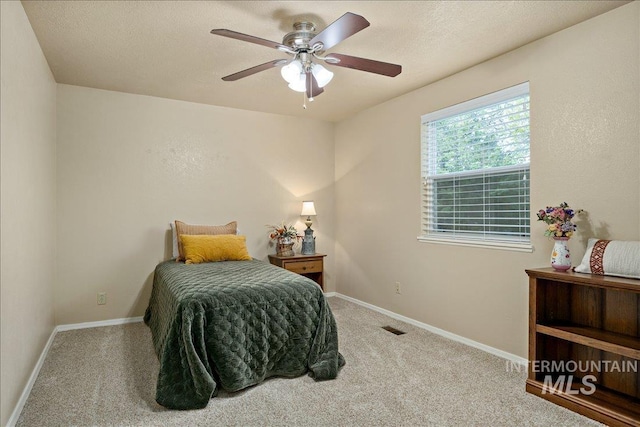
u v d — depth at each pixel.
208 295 2.32
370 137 4.33
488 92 2.96
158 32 2.47
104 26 2.39
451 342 3.18
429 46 2.70
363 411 2.08
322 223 4.95
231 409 2.11
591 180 2.33
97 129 3.65
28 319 2.31
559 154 2.50
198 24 2.37
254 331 2.39
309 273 4.63
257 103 4.14
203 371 2.13
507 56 2.81
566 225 2.25
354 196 4.61
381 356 2.86
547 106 2.56
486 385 2.38
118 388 2.35
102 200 3.68
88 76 3.30
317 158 4.91
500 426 1.94
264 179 4.55
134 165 3.83
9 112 1.92
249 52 2.79
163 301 2.83
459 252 3.21
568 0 2.12
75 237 3.57
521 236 2.81
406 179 3.80
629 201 2.16
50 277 3.16
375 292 4.25
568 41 2.44
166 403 2.10
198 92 3.76
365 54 2.82
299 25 2.35
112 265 3.73
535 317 2.29
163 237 3.97
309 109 4.39
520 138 2.79
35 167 2.55
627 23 2.16
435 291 3.45
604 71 2.27
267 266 3.32
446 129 3.42
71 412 2.07
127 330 3.52
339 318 3.91
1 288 1.77
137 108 3.83
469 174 3.20
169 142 3.99
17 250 2.06
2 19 1.80
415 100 3.67
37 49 2.59
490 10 2.22
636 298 2.06
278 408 2.12
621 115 2.19
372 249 4.30
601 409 1.97
